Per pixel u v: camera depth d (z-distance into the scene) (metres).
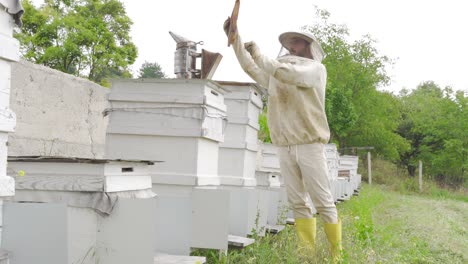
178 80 4.71
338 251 4.86
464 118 31.00
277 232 5.71
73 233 3.01
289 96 4.86
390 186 29.89
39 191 3.07
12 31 2.51
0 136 2.48
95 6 30.81
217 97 5.07
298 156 4.91
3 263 2.61
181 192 4.70
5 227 2.70
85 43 28.11
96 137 6.57
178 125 4.73
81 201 3.00
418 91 59.31
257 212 5.26
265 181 7.16
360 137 33.41
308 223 5.18
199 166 4.77
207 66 5.06
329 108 27.11
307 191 5.06
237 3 4.15
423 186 28.27
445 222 11.23
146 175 3.57
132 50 31.84
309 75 4.64
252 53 4.56
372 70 33.62
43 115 5.43
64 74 5.79
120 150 4.87
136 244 3.02
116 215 2.99
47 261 2.68
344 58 33.56
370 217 9.21
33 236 2.68
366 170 34.00
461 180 31.92
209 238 4.07
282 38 4.93
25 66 5.11
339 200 12.38
